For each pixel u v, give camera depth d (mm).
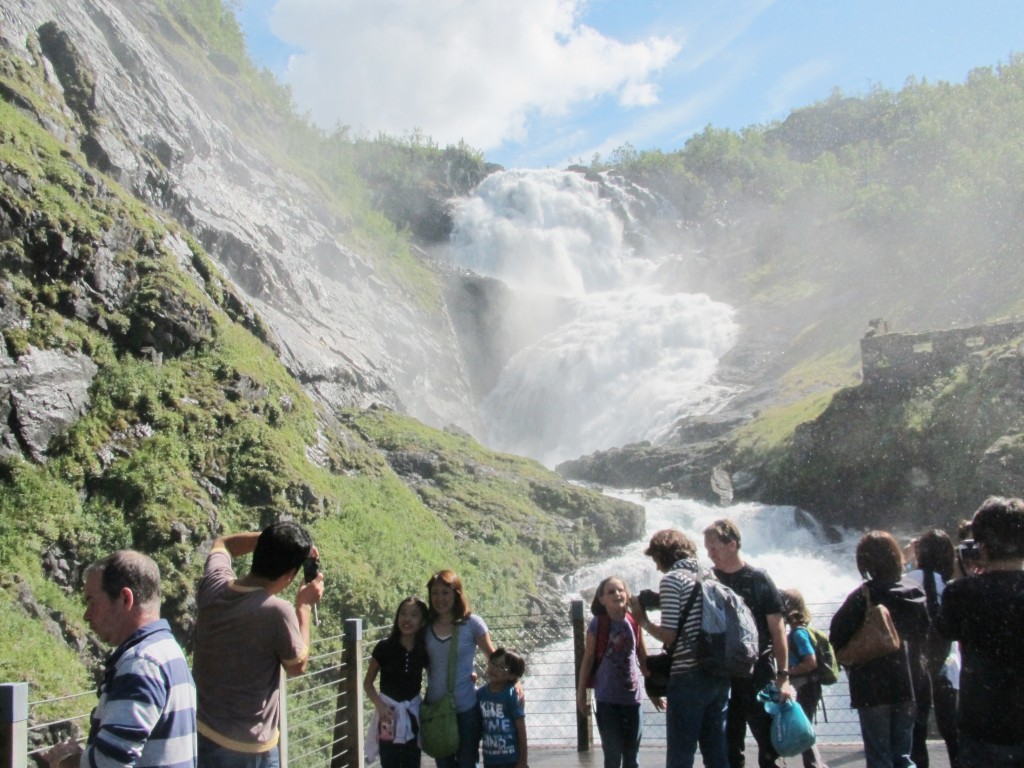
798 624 8812
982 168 65938
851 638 7574
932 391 38406
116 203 28000
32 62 33438
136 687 4848
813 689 8914
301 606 6316
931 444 36812
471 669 8766
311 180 62531
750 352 63156
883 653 7410
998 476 33312
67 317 24031
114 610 5121
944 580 8203
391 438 36906
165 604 19797
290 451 26219
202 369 26562
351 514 26422
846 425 40031
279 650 5961
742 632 7348
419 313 60781
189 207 38875
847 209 80062
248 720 5887
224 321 29594
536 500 35875
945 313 56031
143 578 5168
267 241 46031
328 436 30328
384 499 29453
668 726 7469
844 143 118688
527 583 29562
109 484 21531
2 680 15133
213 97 58812
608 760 8734
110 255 26344
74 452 21609
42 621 17547
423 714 8617
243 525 23094
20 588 17766
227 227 42125
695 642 7332
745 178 105188
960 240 60906
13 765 5945
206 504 22141
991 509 5969
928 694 8078
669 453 46062
